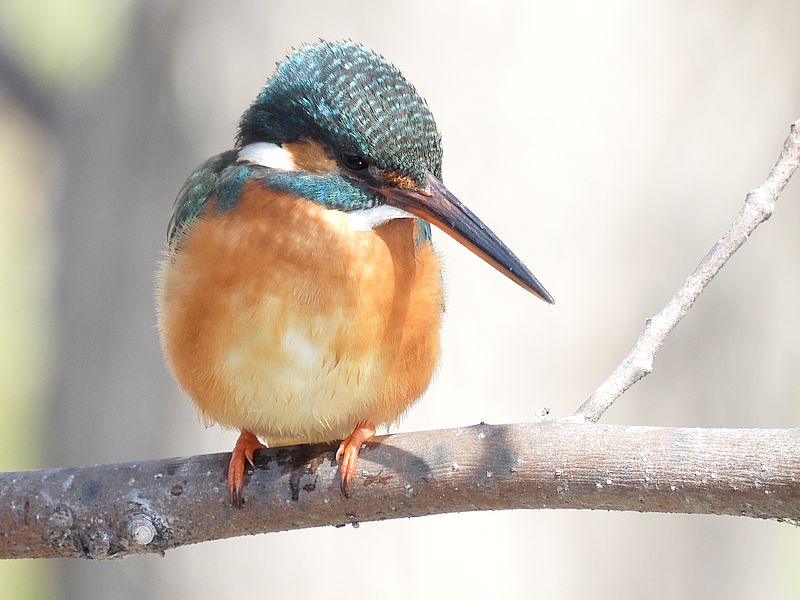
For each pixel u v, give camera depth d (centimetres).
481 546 1213
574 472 721
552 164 1192
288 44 1227
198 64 1262
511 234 1191
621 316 1206
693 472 697
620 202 1202
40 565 1548
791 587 1468
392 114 873
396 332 861
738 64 1232
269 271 837
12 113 1878
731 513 700
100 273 1345
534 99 1188
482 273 1192
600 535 1232
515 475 732
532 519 1220
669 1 1211
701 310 1277
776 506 687
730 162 1233
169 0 1274
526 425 744
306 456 788
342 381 853
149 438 1309
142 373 1314
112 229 1338
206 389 861
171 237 928
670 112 1214
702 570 1274
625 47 1202
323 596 1230
